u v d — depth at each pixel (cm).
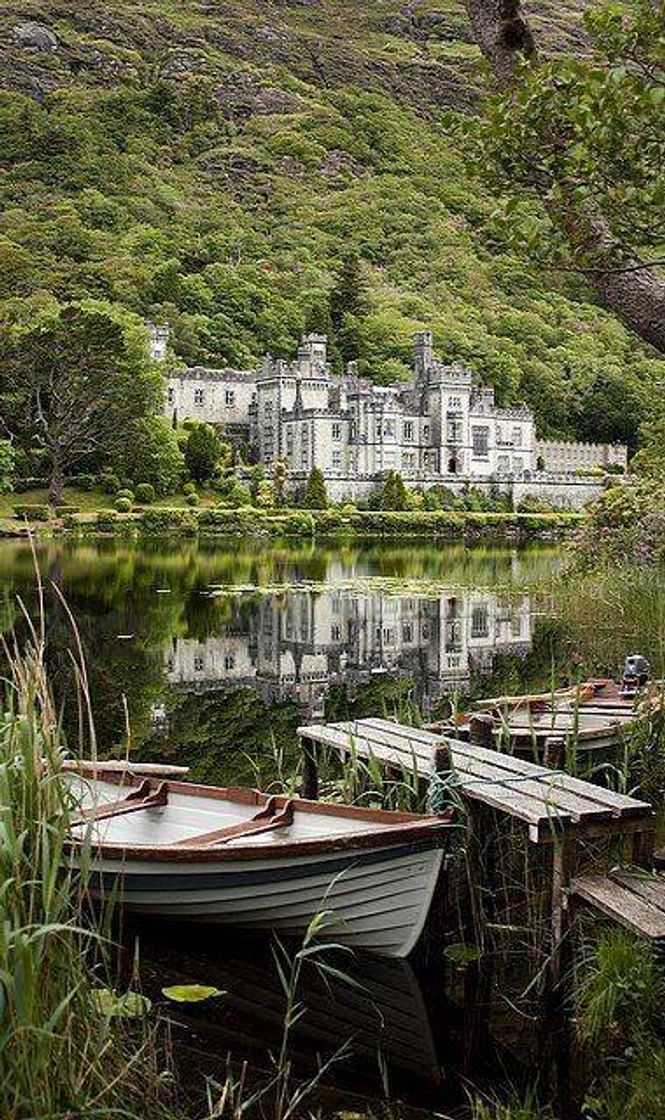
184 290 13512
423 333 11481
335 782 1075
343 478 8975
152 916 770
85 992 520
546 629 2305
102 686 1686
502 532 7338
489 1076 604
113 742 1324
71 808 561
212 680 1748
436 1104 577
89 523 6200
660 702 1048
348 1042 638
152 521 6400
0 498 6975
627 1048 601
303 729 1012
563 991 670
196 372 10562
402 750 917
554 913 689
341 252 16762
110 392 7188
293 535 6650
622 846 891
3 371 7025
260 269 15375
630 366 13512
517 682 1711
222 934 782
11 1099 461
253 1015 670
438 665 1895
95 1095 505
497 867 847
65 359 6950
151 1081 532
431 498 8531
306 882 725
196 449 8094
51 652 1981
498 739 1007
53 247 13875
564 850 687
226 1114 554
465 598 2956
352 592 3094
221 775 1173
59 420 7031
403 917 716
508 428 10869
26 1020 459
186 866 727
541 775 807
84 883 557
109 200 16388
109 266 13250
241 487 8000
